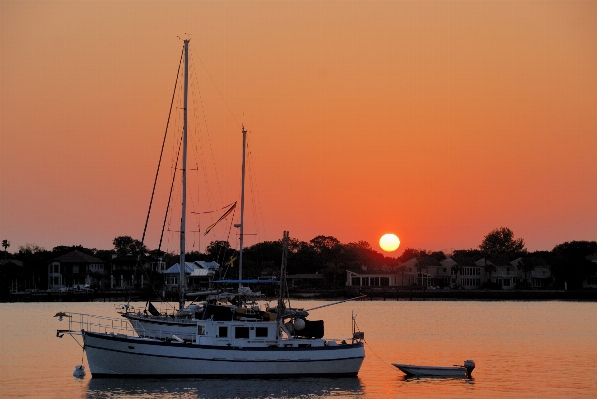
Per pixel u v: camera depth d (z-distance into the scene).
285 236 59.69
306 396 54.56
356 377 59.62
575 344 91.19
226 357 57.41
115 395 53.75
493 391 58.00
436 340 95.69
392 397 55.09
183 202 78.00
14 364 70.06
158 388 55.88
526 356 78.88
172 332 68.12
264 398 53.47
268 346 57.91
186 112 80.12
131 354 57.78
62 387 57.16
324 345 59.19
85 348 58.56
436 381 61.66
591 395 56.72
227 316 58.88
